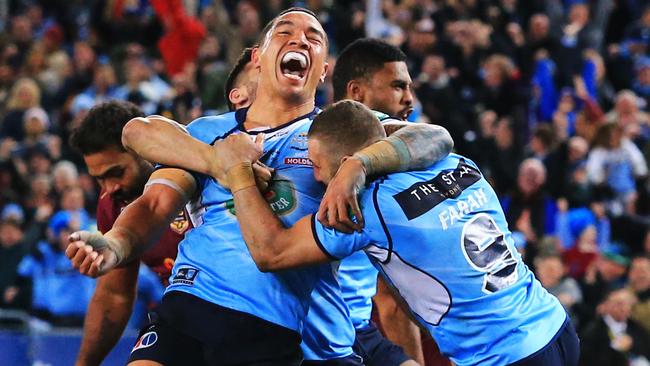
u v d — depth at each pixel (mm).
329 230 14578
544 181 36406
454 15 48906
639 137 42938
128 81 44438
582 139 39906
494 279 14922
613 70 50594
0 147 43125
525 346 14758
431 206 14828
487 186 15555
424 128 15289
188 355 15219
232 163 15000
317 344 15727
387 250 14898
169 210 15484
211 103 34906
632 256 37938
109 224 18250
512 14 50250
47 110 47062
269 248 14648
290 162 15602
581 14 50625
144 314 29547
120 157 16938
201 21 50938
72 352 27734
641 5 55500
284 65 15930
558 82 45781
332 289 15844
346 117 15000
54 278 32031
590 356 29172
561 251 34094
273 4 47938
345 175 14328
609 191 39844
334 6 48906
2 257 34000
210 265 15281
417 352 18484
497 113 43531
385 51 18891
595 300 32750
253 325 15062
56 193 37469
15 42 52469
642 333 30797
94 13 52406
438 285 14898
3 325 30750
